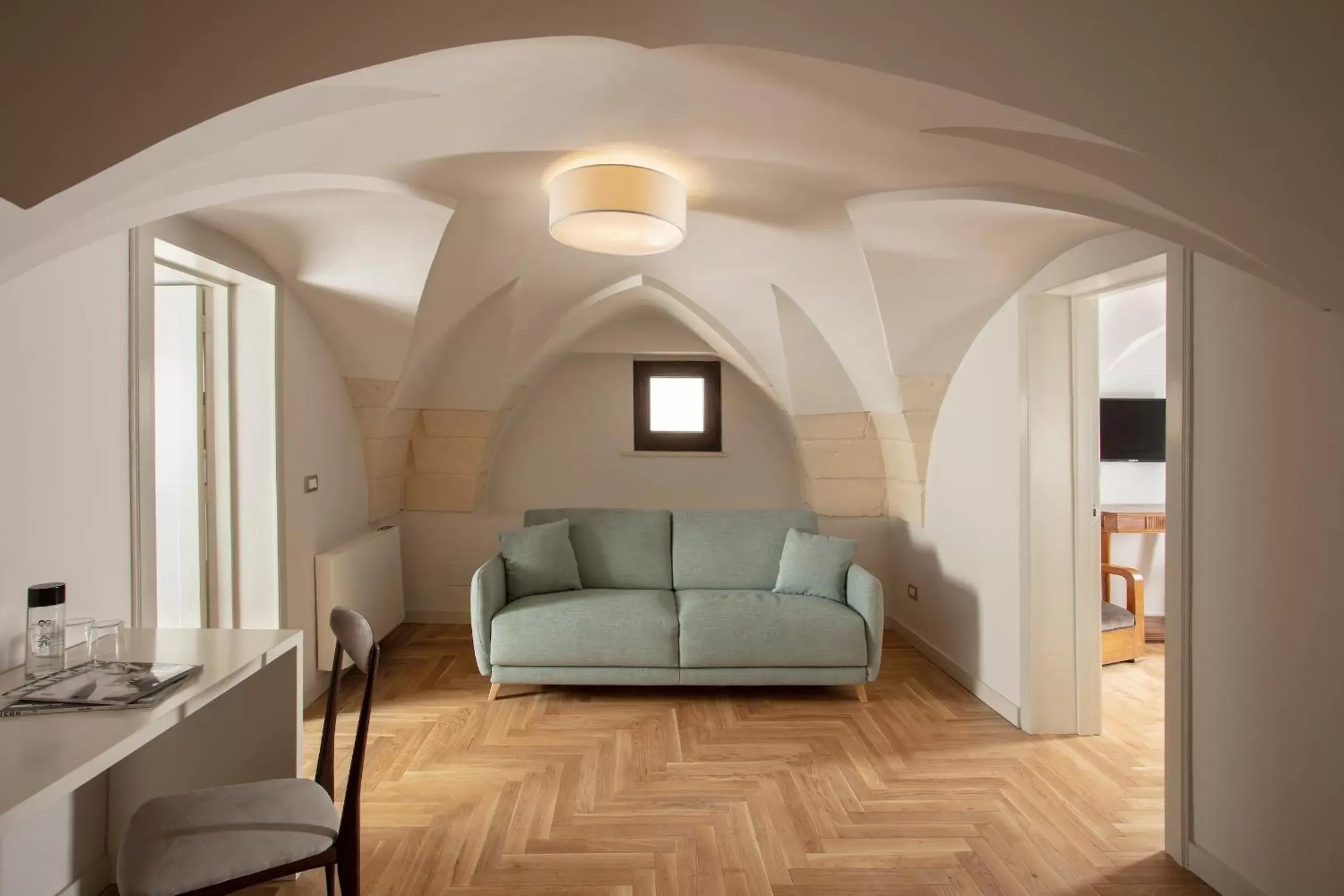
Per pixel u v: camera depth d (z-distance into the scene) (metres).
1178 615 2.28
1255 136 1.19
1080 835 2.43
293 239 2.93
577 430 5.53
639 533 4.19
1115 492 5.16
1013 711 3.34
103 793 2.19
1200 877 2.20
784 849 2.34
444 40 1.27
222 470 3.29
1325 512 1.79
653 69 1.58
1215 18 1.07
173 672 1.77
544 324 4.27
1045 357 3.19
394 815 2.53
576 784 2.76
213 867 1.53
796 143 2.04
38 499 1.98
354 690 3.76
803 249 3.21
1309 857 1.84
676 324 5.20
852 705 3.58
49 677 1.74
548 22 1.25
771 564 4.12
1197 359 2.20
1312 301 1.64
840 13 1.20
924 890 2.14
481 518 5.02
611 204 2.38
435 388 4.57
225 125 1.33
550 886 2.15
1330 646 1.78
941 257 3.02
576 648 3.56
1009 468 3.36
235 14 1.17
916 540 4.51
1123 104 1.22
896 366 3.85
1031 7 1.11
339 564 3.73
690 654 3.56
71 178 1.27
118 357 2.30
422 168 2.28
